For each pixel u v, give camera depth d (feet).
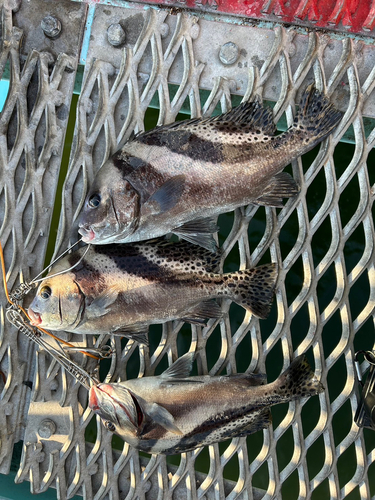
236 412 1.64
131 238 1.52
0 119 1.65
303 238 1.69
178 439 1.61
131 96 1.65
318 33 1.71
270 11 1.70
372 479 2.02
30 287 1.57
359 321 1.73
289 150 1.54
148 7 1.72
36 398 1.71
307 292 1.70
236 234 1.67
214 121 1.52
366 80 1.67
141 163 1.48
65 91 1.69
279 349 2.04
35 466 1.77
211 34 1.69
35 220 1.66
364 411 1.69
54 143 1.66
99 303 1.53
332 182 1.68
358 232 2.02
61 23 1.68
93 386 1.58
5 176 1.65
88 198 1.48
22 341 1.74
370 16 1.66
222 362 1.71
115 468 1.77
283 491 2.06
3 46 1.64
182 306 1.60
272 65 1.65
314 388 1.66
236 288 1.60
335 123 1.55
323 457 2.05
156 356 1.71
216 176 1.51
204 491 1.78
